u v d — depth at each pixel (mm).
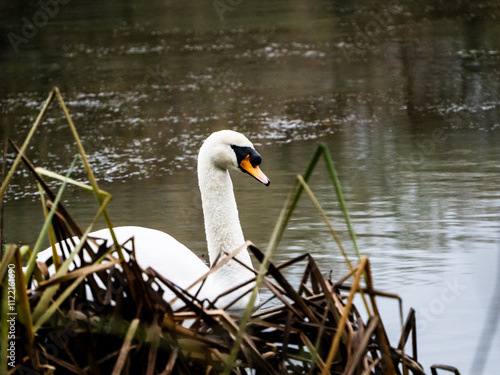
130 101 23109
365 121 19562
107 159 16953
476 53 27203
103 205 5613
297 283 8969
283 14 37781
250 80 25156
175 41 32531
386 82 23984
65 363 5727
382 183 13781
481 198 12484
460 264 9500
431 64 26000
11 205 13648
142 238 8719
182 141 18297
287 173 14828
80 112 22047
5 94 24844
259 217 11977
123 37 34031
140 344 5742
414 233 10820
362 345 5453
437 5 38094
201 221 11977
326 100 22125
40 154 17734
